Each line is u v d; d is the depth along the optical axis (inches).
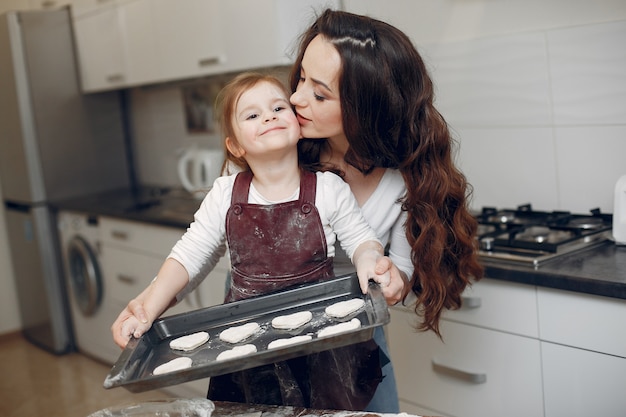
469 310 79.2
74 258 155.0
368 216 58.3
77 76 163.3
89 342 159.5
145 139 169.5
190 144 155.4
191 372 41.0
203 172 137.9
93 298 150.5
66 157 162.9
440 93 100.9
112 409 48.0
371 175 58.1
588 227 81.7
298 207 52.9
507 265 74.7
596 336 68.5
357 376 51.9
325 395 51.5
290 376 50.5
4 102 161.9
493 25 93.0
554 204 91.1
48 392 145.0
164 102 161.2
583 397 70.8
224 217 54.7
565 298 70.3
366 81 50.9
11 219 169.8
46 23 158.7
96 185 168.4
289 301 52.4
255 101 52.1
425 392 85.7
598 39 82.7
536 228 84.8
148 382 40.9
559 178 89.8
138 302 51.5
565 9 85.3
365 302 50.3
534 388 74.9
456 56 97.9
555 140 89.4
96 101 167.2
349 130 52.8
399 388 88.5
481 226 89.4
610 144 84.0
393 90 51.9
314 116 52.8
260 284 54.0
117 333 49.3
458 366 81.4
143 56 137.1
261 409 48.1
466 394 81.4
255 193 53.9
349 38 51.3
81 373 153.5
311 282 53.1
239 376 51.9
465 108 98.4
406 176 55.2
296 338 44.9
